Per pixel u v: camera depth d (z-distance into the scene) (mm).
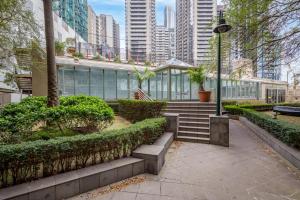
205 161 5078
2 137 4488
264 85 26719
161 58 21125
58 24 22000
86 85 13883
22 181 3133
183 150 6062
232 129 9828
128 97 15727
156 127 5816
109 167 3795
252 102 22141
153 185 3715
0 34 8555
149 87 16422
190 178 4039
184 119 8688
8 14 8281
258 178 4051
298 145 5086
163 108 8562
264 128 7844
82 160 3783
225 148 6316
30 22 9227
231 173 4309
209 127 7168
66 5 30703
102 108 6613
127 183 3789
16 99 16172
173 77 15633
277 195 3371
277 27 6777
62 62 12656
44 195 2979
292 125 5922
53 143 3363
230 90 21781
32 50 10266
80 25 35375
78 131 5859
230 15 7340
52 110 5449
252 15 6812
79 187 3344
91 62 14234
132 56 20109
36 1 16297
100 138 3938
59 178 3287
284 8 6461
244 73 8469
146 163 4277
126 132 4426
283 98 29344
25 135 4871
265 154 5680
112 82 15086
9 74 11391
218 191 3504
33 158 3186
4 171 3014
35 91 12734
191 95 16750
